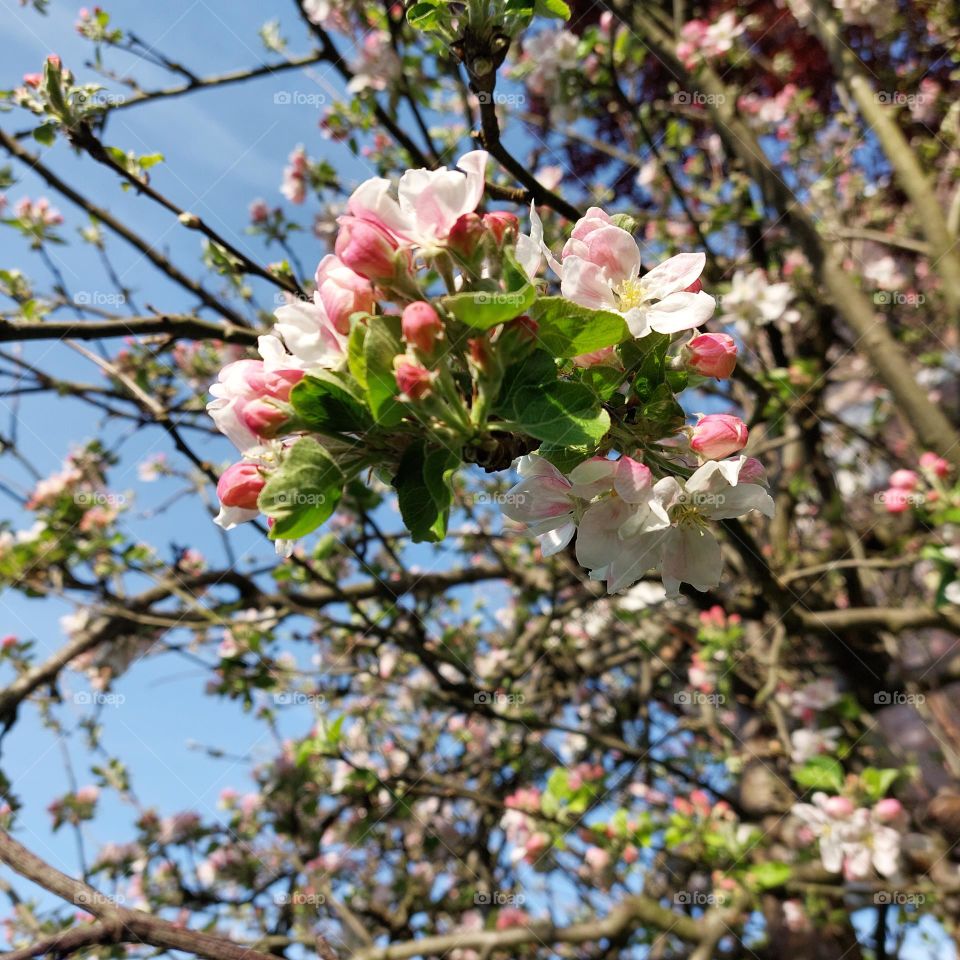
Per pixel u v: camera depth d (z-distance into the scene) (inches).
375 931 158.4
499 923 143.4
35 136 83.7
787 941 137.5
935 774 144.6
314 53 116.4
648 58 168.2
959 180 148.9
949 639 161.5
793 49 178.2
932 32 146.3
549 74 145.6
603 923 118.0
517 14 62.1
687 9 163.8
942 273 123.7
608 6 132.6
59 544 139.3
